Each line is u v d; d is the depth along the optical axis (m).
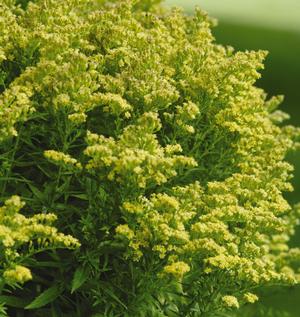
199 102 6.33
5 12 6.36
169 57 6.68
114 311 5.45
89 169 5.18
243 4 22.88
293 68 16.16
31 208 5.64
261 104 6.77
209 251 5.12
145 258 5.27
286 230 8.27
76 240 4.85
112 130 5.89
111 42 6.46
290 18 21.38
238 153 6.53
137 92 5.68
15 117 5.05
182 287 5.75
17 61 6.12
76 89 5.38
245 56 6.81
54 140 5.56
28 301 5.41
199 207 5.70
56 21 6.43
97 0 8.63
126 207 4.97
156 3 9.50
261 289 7.77
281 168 6.52
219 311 5.74
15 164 5.52
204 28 7.63
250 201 6.09
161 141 6.50
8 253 4.64
